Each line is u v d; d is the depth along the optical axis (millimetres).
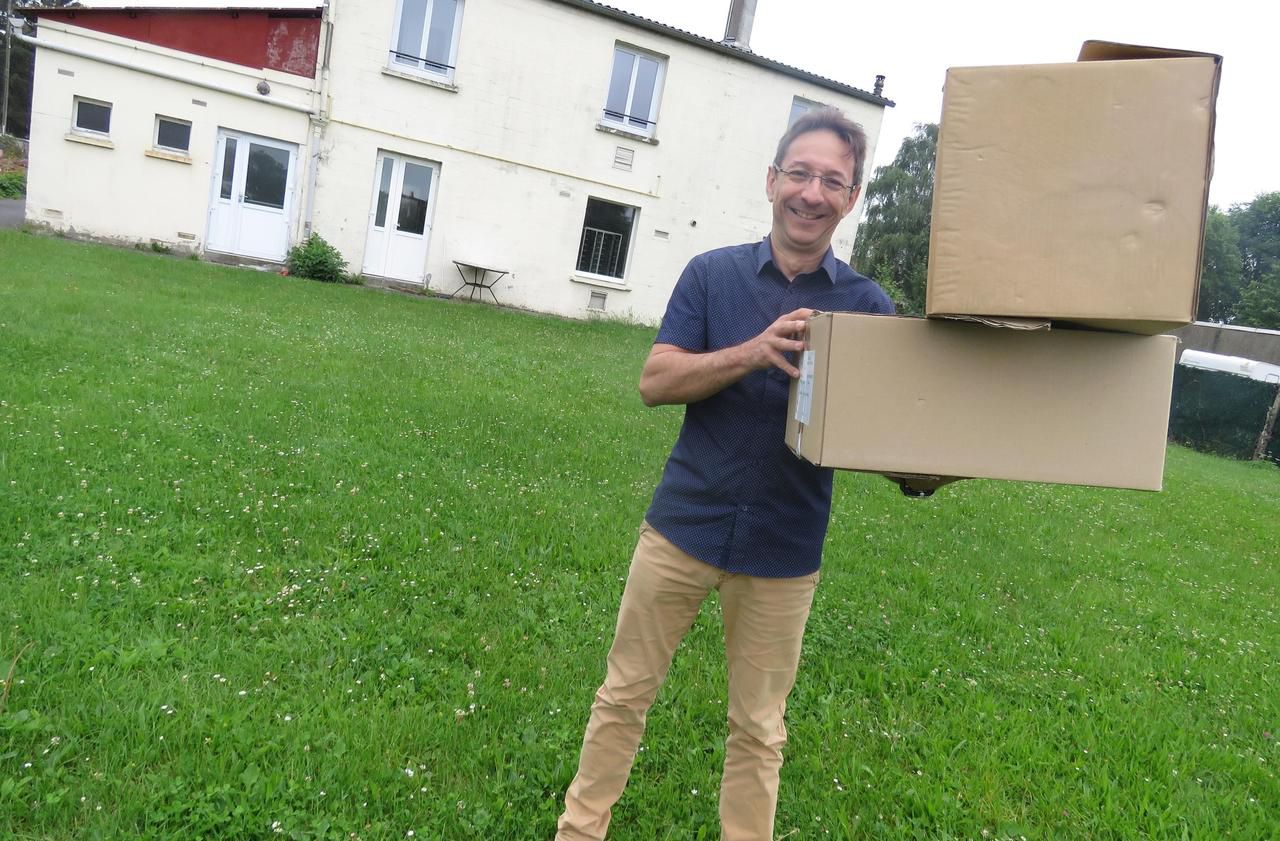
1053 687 3279
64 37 11102
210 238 12367
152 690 2309
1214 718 3234
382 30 12477
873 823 2270
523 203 13945
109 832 1813
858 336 1469
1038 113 1314
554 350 10148
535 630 3094
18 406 4441
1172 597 4883
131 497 3574
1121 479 1484
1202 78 1274
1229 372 16391
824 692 2994
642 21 13766
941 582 4367
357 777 2109
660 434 6758
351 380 6441
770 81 15008
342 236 12961
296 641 2705
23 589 2719
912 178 37281
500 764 2266
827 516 1875
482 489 4547
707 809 2246
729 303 1824
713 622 3359
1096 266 1302
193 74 11719
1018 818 2408
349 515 3824
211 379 5719
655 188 14828
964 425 1478
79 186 11594
